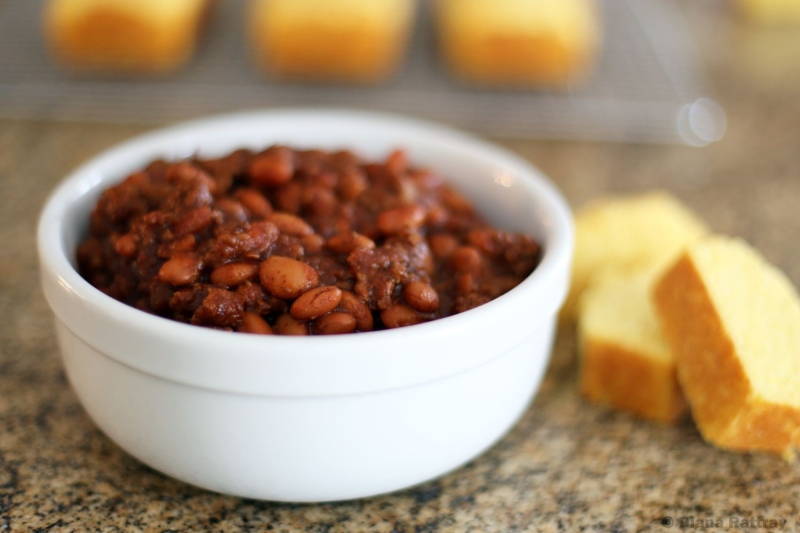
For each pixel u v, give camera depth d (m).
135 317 0.33
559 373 0.43
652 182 0.57
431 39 0.81
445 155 0.44
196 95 0.65
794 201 0.55
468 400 0.35
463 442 0.36
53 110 0.63
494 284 0.38
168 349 0.33
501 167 0.42
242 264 0.36
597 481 0.38
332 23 0.68
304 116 0.44
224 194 0.39
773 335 0.39
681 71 0.73
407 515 0.37
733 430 0.38
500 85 0.70
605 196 0.55
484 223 0.42
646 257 0.46
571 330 0.45
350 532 0.36
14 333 0.43
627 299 0.43
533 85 0.70
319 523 0.36
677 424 0.41
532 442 0.40
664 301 0.41
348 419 0.34
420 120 0.63
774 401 0.37
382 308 0.36
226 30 0.80
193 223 0.36
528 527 0.36
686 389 0.39
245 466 0.34
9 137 0.60
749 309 0.39
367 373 0.33
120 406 0.35
